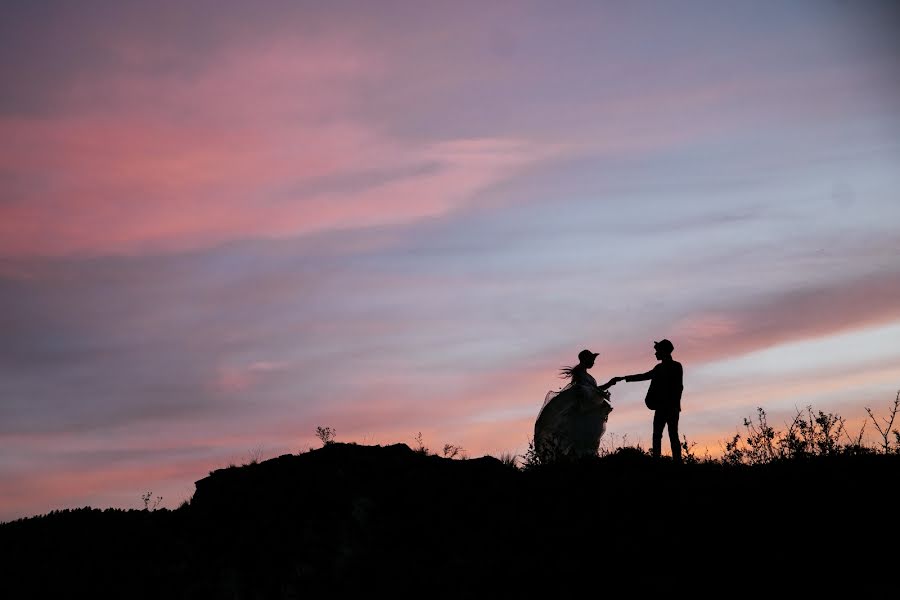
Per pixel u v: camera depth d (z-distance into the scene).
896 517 15.23
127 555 17.94
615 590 14.54
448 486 18.39
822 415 19.86
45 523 19.75
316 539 17.14
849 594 13.41
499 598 14.96
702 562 14.87
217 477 19.83
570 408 21.00
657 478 17.91
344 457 19.58
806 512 15.83
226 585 16.61
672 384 19.59
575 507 17.23
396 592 15.80
